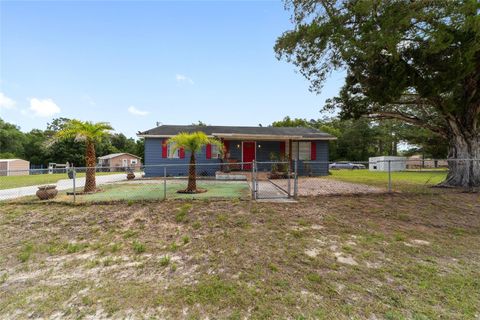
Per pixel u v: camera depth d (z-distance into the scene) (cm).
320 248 389
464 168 891
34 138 4338
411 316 227
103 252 391
